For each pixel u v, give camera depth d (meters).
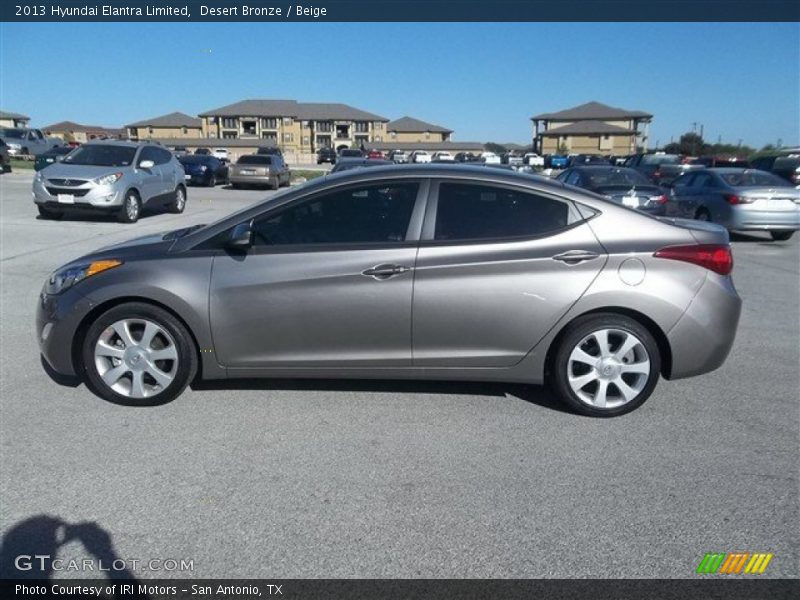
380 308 4.34
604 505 3.44
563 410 4.60
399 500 3.47
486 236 4.39
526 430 4.29
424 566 2.97
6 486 3.55
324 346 4.43
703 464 3.87
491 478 3.69
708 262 4.39
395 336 4.39
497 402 4.72
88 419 4.37
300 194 4.48
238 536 3.16
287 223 4.47
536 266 4.31
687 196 14.38
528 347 4.39
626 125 81.19
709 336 4.39
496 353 4.41
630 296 4.30
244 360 4.46
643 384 4.42
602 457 3.94
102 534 3.17
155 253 4.52
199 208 19.09
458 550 3.07
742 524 3.29
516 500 3.48
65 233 12.61
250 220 4.44
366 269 4.32
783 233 13.76
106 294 4.40
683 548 3.11
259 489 3.56
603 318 4.37
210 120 91.25
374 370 4.48
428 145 92.44
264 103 95.38
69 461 3.82
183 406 4.58
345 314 4.36
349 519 3.30
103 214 14.35
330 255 4.36
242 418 4.41
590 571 2.95
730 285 4.50
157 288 4.36
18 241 11.49
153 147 16.30
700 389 5.05
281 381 5.02
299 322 4.38
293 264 4.36
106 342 4.50
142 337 4.47
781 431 4.33
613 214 4.45
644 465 3.85
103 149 15.07
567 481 3.67
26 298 7.53
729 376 5.35
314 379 4.94
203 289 4.37
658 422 4.44
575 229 4.39
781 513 3.38
